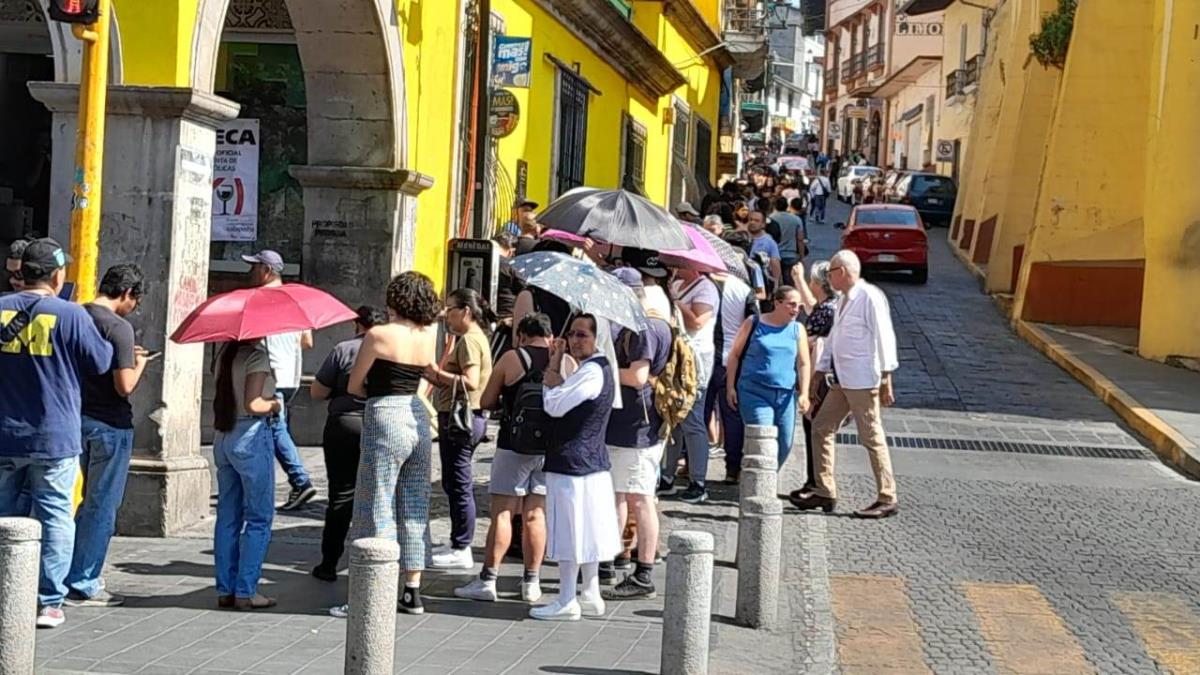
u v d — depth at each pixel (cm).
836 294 1296
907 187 5203
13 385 776
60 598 806
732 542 1100
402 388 856
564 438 865
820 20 10269
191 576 938
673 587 712
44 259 788
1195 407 1777
